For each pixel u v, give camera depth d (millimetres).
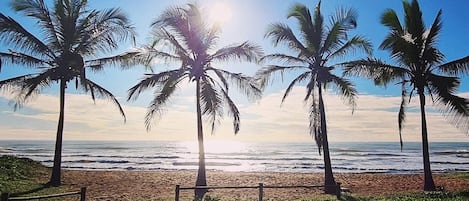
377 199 16125
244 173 34031
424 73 20906
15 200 10844
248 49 21375
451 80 19734
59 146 21594
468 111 19453
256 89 22469
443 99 19875
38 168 27031
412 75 21125
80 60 20859
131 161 59344
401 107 22031
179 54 21500
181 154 86750
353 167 51000
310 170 46781
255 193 19609
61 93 21625
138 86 20844
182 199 16797
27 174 23859
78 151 98438
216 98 21406
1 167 23078
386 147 152625
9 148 114250
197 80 21797
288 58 22750
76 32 21328
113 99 23000
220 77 22016
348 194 18672
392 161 65562
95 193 19281
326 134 22422
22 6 20281
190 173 32594
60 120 21688
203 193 19422
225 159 71750
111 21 21625
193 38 21391
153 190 20828
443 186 23406
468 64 19766
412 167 51156
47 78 20828
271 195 18812
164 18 21016
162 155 81062
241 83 22109
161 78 21234
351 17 21719
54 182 21297
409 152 104125
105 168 44344
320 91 22547
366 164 57656
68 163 52594
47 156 69875
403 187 23625
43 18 20953
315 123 22797
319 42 22359
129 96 20891
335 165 55281
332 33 21453
